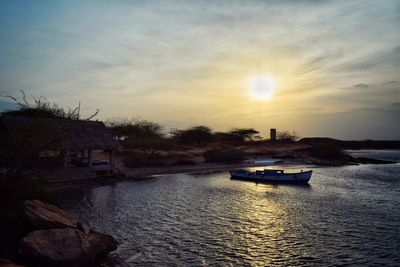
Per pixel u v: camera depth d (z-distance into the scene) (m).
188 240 16.75
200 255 14.58
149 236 17.39
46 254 11.60
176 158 63.00
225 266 13.37
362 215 22.59
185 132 105.00
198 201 27.70
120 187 35.31
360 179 44.53
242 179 42.62
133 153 63.09
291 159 74.94
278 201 27.91
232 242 16.47
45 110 22.94
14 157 17.78
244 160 70.31
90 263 12.77
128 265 13.25
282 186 37.41
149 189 34.19
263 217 21.91
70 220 14.80
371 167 64.50
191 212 23.38
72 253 12.04
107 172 41.31
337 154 79.62
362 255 14.77
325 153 80.31
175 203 26.73
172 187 35.78
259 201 27.84
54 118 21.67
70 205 25.45
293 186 37.41
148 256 14.36
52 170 34.94
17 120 26.14
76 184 35.81
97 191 32.34
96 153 61.44
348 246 15.96
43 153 23.55
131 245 15.83
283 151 86.12
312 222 20.58
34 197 16.92
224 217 21.88
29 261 11.73
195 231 18.44
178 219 21.25
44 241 12.08
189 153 71.81
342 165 68.75
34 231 12.58
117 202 26.94
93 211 23.42
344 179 44.56
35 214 13.80
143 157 59.22
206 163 63.47
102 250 13.56
